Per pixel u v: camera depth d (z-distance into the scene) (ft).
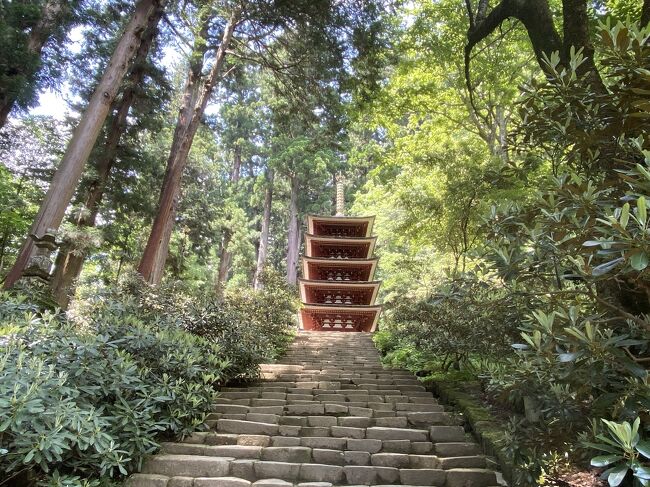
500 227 11.29
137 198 51.31
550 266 10.30
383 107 45.80
